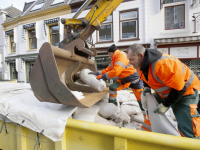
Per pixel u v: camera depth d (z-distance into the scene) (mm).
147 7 6164
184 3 5832
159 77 1121
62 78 1664
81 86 1704
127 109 2205
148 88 1500
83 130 1044
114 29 6715
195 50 5758
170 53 6098
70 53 1534
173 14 6062
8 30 9852
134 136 838
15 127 1264
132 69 2100
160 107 1182
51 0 8805
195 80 1240
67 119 1062
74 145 1082
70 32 1873
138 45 1214
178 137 783
